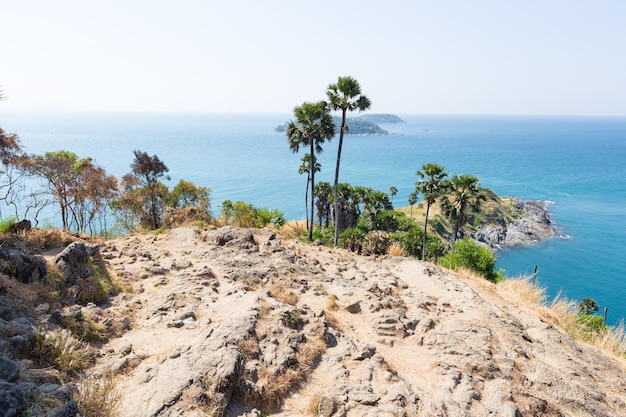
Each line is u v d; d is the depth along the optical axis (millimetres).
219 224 23406
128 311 9234
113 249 13570
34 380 5824
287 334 8719
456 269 18984
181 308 9625
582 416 7785
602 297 85375
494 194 149250
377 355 8805
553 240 124812
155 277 11648
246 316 8836
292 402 7188
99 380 6586
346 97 35750
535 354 9812
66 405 5059
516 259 108188
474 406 7480
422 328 10453
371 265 16094
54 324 7578
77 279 9391
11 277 8453
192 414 5938
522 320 11977
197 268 12703
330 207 79188
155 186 47688
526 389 8141
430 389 7926
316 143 42625
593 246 119250
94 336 7879
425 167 52500
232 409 6531
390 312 11109
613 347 11898
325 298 11883
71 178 35750
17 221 12469
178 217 28906
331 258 16500
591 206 170125
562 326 12680
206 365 6922
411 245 52875
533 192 199125
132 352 7664
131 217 46375
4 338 6535
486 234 120562
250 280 12203
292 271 13453
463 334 10055
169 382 6492
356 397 7199
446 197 59781
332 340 9305
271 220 30344
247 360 7480
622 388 9109
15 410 4848
